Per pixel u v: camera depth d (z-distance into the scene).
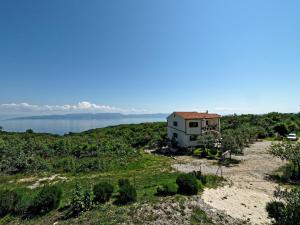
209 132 45.66
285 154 27.62
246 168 31.48
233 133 42.34
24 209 17.39
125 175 27.66
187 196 18.88
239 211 17.30
